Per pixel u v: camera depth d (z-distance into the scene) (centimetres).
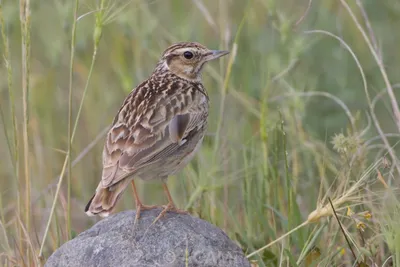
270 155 1564
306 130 1606
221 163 1506
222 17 1580
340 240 1337
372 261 1241
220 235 1152
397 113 1312
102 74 1870
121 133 1182
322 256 1311
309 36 1781
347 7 1374
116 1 1299
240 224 1448
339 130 1667
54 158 1738
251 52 1788
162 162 1198
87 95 1805
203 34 1831
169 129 1198
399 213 1166
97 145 1727
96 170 1703
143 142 1173
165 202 1571
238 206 1504
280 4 1881
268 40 1747
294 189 1445
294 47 1523
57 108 1842
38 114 1817
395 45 1842
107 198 1127
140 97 1234
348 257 1323
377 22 1850
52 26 1783
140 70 1703
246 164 1461
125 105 1227
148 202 1609
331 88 1725
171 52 1305
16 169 1319
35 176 1661
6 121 1764
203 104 1262
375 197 1334
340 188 1232
